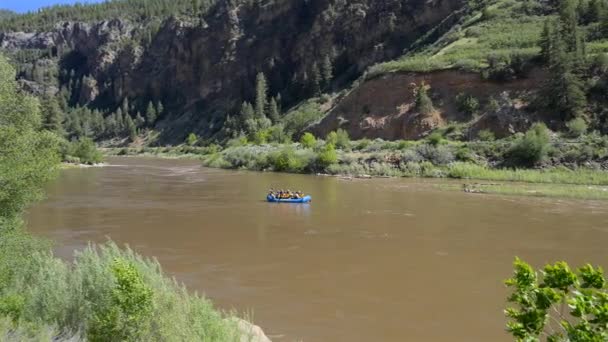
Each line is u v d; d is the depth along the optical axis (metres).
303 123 95.62
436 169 55.72
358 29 121.38
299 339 12.78
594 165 50.53
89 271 9.69
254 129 107.12
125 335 8.12
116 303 8.30
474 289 16.72
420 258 20.64
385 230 26.25
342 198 38.62
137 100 179.88
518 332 4.51
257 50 148.62
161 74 178.12
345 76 115.50
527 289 4.60
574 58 63.72
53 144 16.84
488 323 13.90
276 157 67.00
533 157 53.25
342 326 13.65
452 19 102.69
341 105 84.81
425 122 70.25
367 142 68.88
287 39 143.25
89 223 28.14
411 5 115.75
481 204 35.03
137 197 39.38
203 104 154.25
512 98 66.69
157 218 29.83
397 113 74.94
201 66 162.25
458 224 27.84
